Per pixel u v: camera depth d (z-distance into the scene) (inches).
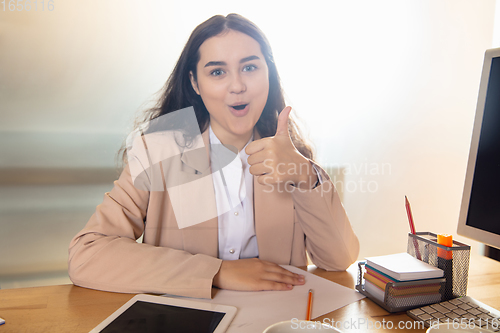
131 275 25.8
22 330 19.9
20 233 67.6
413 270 22.3
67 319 21.3
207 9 71.8
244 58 41.9
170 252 27.9
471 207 24.9
